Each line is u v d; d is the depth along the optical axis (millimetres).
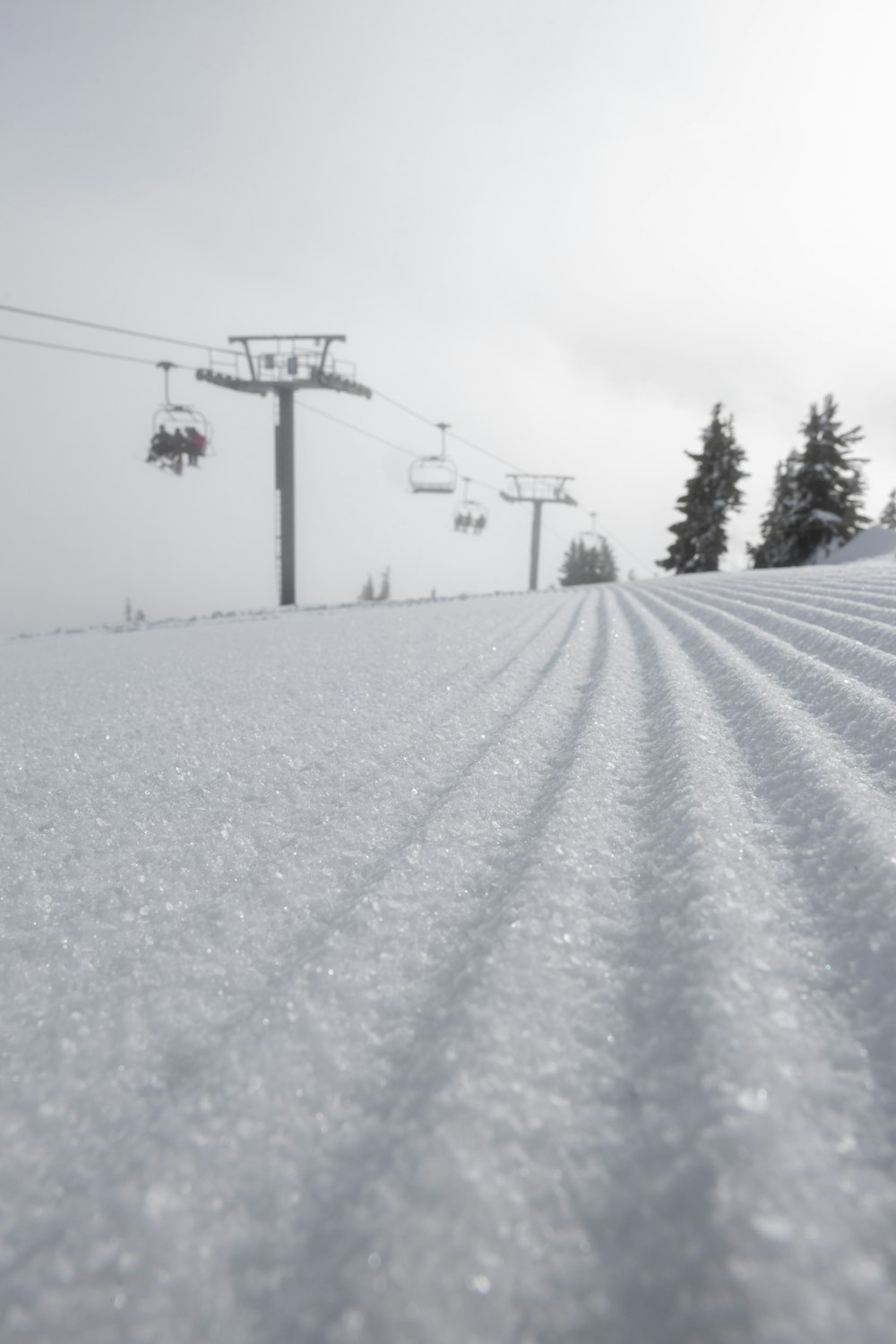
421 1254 682
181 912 1531
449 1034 987
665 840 1536
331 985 1162
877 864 1241
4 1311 704
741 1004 959
